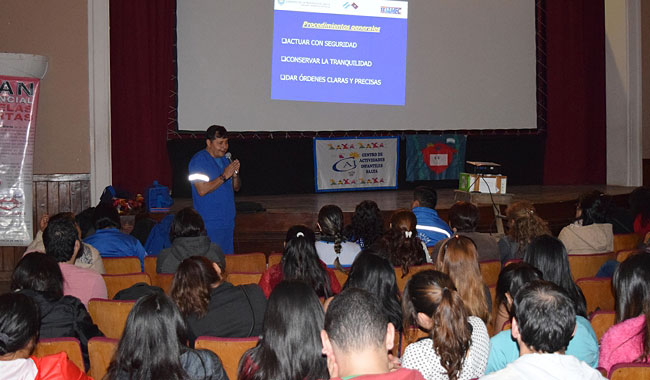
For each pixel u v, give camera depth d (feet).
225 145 18.97
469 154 35.45
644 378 7.09
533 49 35.47
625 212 20.16
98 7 24.58
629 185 35.35
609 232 15.56
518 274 9.18
